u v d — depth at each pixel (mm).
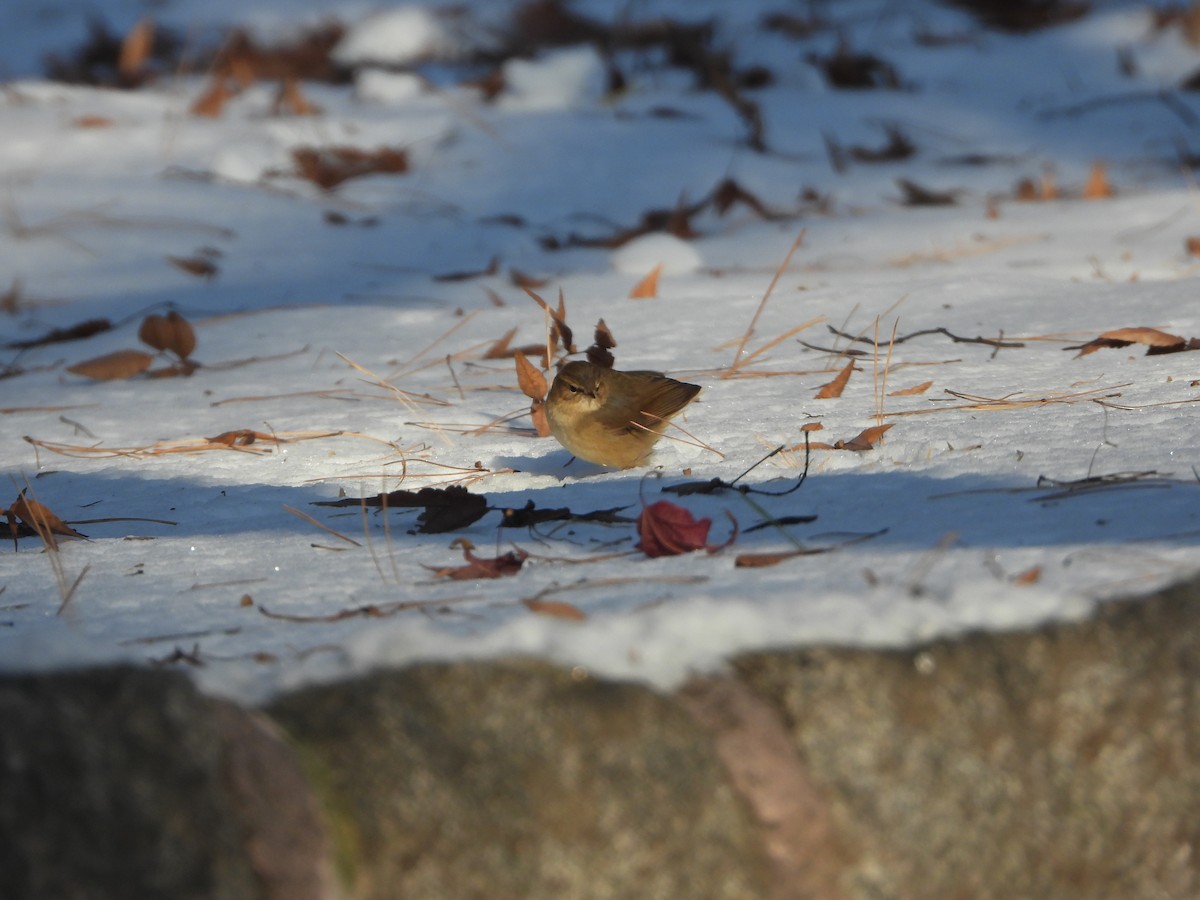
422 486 8859
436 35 35375
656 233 19906
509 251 19844
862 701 4273
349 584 6273
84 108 27750
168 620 5738
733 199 21469
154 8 38375
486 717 4082
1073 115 28641
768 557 5918
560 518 7367
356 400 11812
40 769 3664
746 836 4105
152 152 24953
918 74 32031
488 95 30250
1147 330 10992
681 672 4273
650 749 4094
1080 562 5250
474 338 14133
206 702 3939
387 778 3945
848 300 14562
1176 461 7301
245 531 7883
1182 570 4953
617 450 8602
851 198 22672
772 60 32844
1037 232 18781
